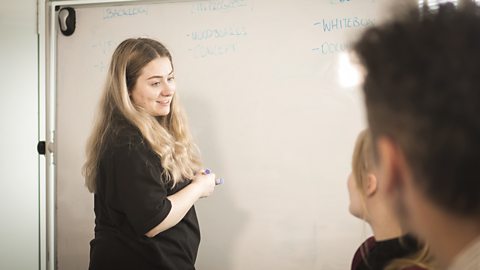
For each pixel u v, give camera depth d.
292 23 1.62
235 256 1.68
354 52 0.34
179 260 1.30
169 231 1.27
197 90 1.69
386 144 0.32
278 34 1.63
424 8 0.31
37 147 1.75
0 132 1.75
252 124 1.66
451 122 0.27
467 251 0.30
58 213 1.77
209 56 1.68
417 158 0.29
